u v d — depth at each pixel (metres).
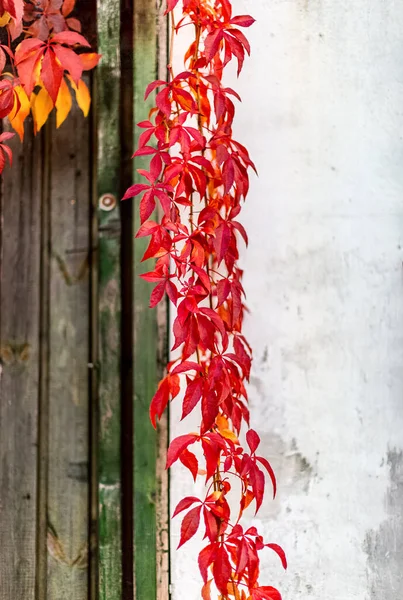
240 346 2.86
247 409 2.94
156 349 2.98
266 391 3.00
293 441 2.99
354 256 3.01
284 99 3.03
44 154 3.12
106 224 3.04
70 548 3.05
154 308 2.99
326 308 3.01
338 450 2.98
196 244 2.81
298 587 2.96
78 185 3.11
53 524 3.06
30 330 3.10
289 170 3.02
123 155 3.05
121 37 3.04
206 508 2.80
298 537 2.97
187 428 2.97
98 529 3.00
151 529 2.96
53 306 3.10
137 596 2.95
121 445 3.00
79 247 3.10
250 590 2.80
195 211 2.96
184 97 2.83
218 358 2.80
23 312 3.10
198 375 2.79
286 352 3.00
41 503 3.07
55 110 3.13
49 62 2.84
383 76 3.03
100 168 3.04
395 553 2.96
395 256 3.01
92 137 3.11
